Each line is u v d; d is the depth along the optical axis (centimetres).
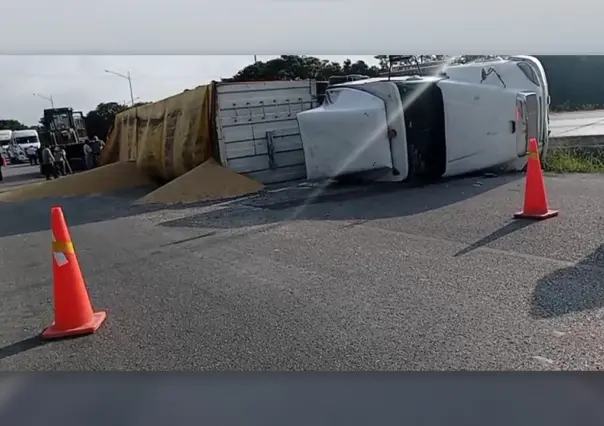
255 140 766
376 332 249
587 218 427
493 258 344
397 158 664
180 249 407
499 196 544
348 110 679
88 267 366
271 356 234
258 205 589
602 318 250
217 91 745
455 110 661
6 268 373
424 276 318
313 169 715
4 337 264
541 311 260
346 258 364
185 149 783
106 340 257
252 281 326
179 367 230
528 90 691
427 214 485
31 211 561
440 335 243
